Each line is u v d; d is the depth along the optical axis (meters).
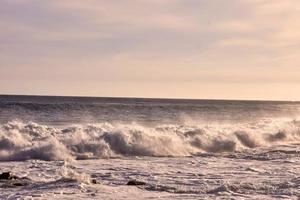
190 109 93.00
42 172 23.36
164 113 77.75
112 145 32.25
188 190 18.42
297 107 138.38
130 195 17.25
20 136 33.19
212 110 98.00
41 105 71.06
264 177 22.09
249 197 17.09
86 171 24.08
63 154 29.92
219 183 20.28
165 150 32.97
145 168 25.34
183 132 37.06
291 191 18.14
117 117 65.81
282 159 29.41
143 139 33.12
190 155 32.28
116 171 24.11
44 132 35.28
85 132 34.97
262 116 82.19
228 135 37.75
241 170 24.58
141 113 75.06
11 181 20.02
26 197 16.33
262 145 38.88
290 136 42.56
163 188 18.80
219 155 32.12
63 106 73.19
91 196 16.80
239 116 80.31
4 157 29.00
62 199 16.19
